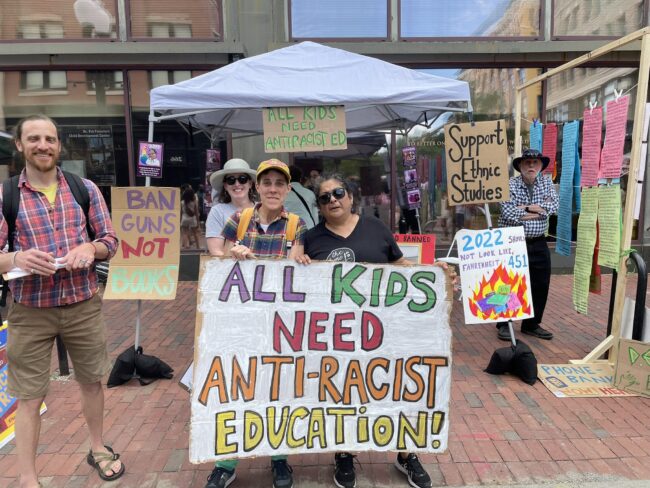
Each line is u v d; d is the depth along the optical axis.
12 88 7.22
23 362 2.40
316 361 2.51
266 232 2.66
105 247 2.47
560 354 4.46
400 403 2.52
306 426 2.50
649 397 3.60
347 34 7.22
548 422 3.28
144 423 3.31
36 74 7.22
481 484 2.65
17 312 2.37
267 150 4.05
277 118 4.05
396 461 2.77
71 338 2.50
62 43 6.87
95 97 7.32
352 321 2.52
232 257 2.48
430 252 5.46
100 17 7.10
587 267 4.11
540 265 4.76
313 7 7.16
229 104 3.95
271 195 2.57
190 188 7.57
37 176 2.36
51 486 2.64
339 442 2.51
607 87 7.48
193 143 7.50
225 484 2.55
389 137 7.59
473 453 2.93
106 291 3.85
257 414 2.47
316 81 4.13
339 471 2.62
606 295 6.53
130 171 7.43
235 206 3.57
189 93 3.90
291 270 2.51
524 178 4.66
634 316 3.82
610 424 3.24
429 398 2.53
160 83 7.32
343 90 4.05
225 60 7.10
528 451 2.95
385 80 4.20
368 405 2.52
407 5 7.22
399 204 7.69
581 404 3.52
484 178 3.81
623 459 2.86
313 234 2.61
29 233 2.30
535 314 4.90
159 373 3.98
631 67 7.45
